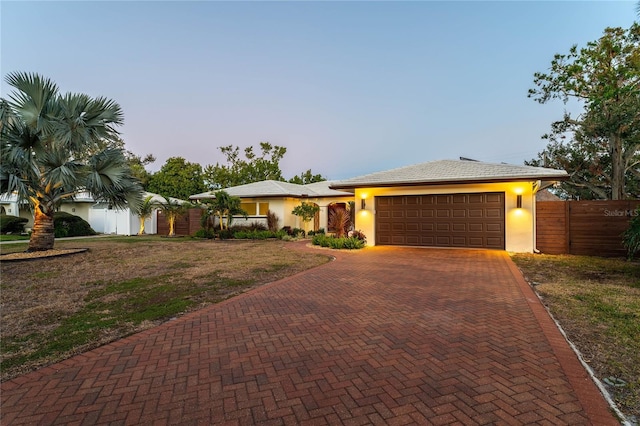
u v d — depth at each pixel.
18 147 9.73
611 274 7.75
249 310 5.06
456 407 2.53
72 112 10.62
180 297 5.95
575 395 2.68
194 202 22.48
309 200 22.08
